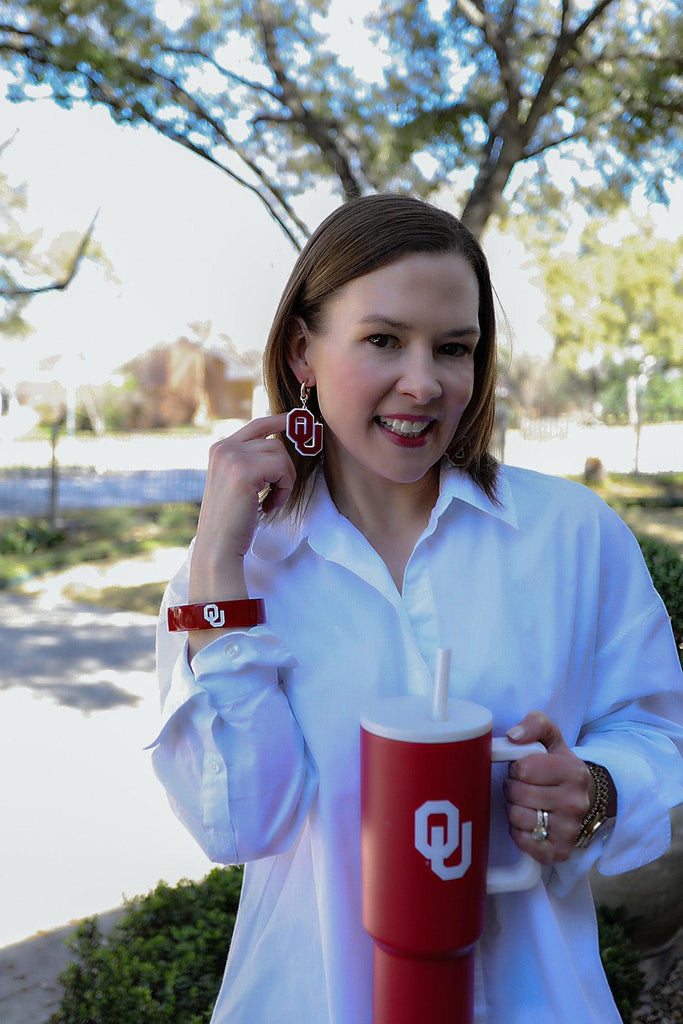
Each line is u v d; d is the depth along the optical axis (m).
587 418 33.06
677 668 1.23
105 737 5.75
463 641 1.14
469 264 1.06
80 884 3.94
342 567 1.18
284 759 1.07
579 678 1.18
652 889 3.09
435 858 0.83
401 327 1.02
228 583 1.07
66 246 15.12
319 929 1.13
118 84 8.27
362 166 9.62
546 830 0.94
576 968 1.13
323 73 9.14
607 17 8.62
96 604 10.02
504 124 8.64
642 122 9.28
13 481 22.09
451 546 1.18
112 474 24.02
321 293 1.08
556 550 1.18
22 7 7.89
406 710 0.89
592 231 19.39
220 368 45.56
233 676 1.05
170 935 2.93
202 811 1.06
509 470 1.27
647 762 1.09
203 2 8.62
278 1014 1.14
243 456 1.10
